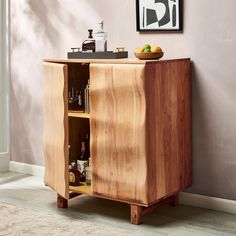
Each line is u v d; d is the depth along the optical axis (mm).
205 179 3490
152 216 3357
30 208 3490
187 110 3439
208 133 3445
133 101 3102
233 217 3344
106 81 3184
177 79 3320
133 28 3662
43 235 3045
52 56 4098
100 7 3795
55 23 4047
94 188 3352
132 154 3141
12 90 4379
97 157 3303
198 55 3420
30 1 4160
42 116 4219
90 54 3453
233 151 3363
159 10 3512
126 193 3201
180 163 3396
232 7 3266
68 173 3355
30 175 4309
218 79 3367
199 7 3381
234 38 3281
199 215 3377
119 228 3156
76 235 3045
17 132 4395
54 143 3443
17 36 4277
